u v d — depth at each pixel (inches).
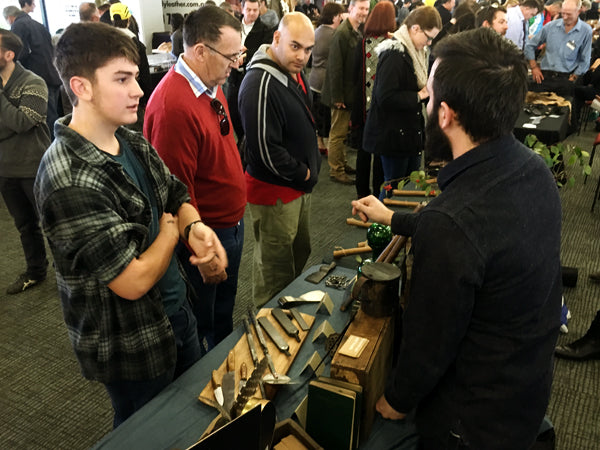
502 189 34.8
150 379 52.2
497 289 35.1
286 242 91.9
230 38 67.0
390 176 131.6
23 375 93.2
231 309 90.5
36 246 119.3
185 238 54.7
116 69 43.3
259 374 39.0
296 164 84.9
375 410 49.4
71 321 49.4
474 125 35.2
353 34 161.0
